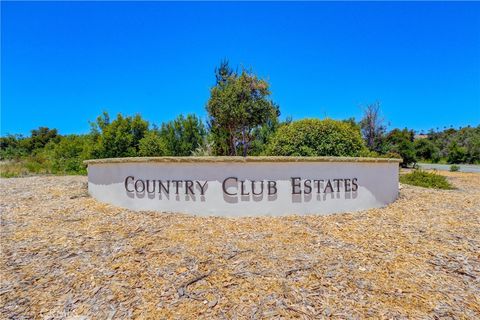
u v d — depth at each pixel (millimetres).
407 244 4266
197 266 3578
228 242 4273
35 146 32469
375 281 3266
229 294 3041
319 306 2842
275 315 2727
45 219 5492
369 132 25188
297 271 3451
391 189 6648
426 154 38906
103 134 11742
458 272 3482
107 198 6508
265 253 3914
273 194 5535
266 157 5441
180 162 5621
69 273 3510
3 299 3070
